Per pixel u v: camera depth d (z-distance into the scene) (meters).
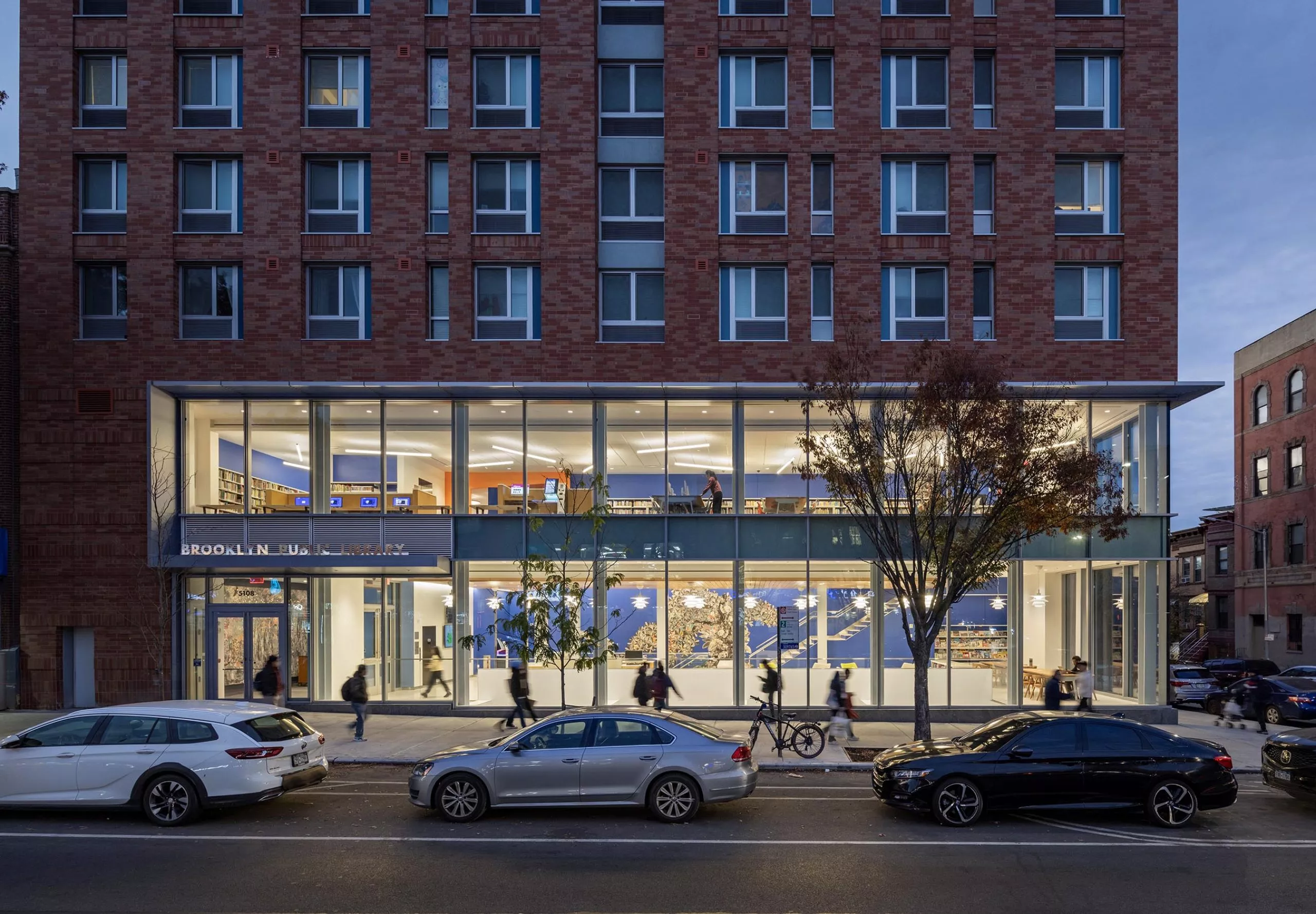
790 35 21.72
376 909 8.30
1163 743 11.69
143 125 21.61
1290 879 9.28
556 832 11.03
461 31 21.75
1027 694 20.89
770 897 8.68
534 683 20.95
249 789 11.30
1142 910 8.30
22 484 21.17
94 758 11.41
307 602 21.50
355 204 21.86
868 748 16.73
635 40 22.06
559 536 21.06
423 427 21.56
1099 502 20.34
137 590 20.91
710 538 20.98
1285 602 36.56
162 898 8.61
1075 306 21.59
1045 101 21.50
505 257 21.58
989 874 9.41
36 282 21.39
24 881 9.11
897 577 16.56
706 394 21.02
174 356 21.33
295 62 21.72
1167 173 21.42
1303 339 35.50
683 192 21.61
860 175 21.58
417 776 11.64
